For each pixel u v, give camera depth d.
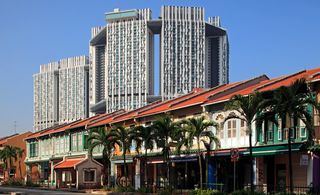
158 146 38.62
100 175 55.00
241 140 34.28
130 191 42.91
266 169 33.47
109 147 46.84
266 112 27.56
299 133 29.61
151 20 130.62
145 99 129.12
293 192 27.59
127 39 133.38
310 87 28.47
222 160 37.25
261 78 41.22
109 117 59.53
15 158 76.69
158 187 41.06
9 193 45.91
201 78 127.94
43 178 70.50
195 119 34.88
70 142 62.66
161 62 128.50
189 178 40.84
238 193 29.86
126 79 132.25
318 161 28.62
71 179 57.91
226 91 39.12
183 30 129.00
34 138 74.44
